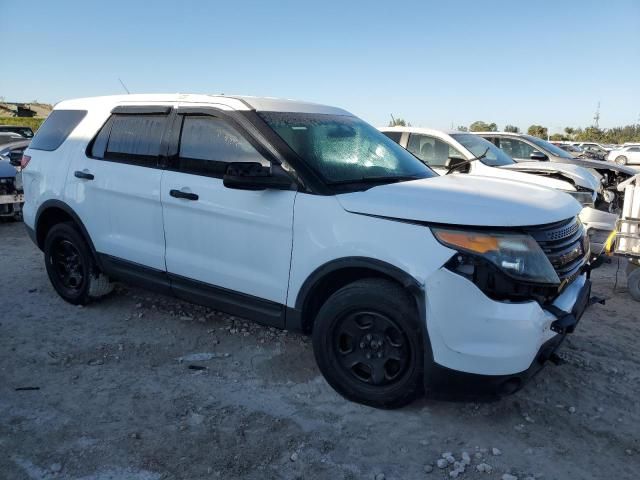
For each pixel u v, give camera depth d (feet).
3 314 16.05
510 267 9.64
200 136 13.20
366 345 10.98
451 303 9.69
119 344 14.05
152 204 13.87
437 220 9.95
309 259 11.21
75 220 15.83
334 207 10.98
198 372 12.68
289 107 13.52
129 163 14.51
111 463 9.33
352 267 10.70
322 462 9.53
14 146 34.40
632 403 11.70
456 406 11.37
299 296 11.54
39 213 16.96
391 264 10.18
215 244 12.78
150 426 10.45
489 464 9.56
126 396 11.53
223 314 16.16
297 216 11.35
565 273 10.76
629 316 17.12
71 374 12.45
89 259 16.02
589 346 14.58
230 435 10.22
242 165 11.25
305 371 12.79
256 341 14.40
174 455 9.60
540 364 10.30
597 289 20.16
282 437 10.19
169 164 13.65
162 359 13.32
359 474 9.26
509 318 9.53
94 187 15.16
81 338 14.42
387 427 10.59
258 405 11.29
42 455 9.50
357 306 10.77
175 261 13.56
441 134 27.48
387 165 13.32
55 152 16.62
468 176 13.82
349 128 14.07
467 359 9.70
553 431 10.62
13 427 10.30
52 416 10.71
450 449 9.98
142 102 14.75
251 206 12.00
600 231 21.89
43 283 19.07
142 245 14.30
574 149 104.32
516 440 10.30
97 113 15.84
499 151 29.01
